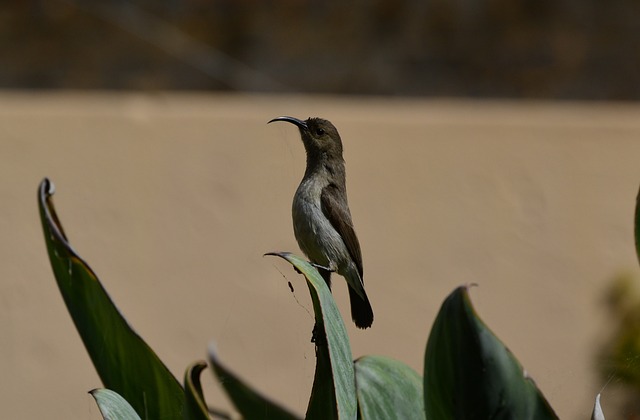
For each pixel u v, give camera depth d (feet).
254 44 56.90
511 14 58.29
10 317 43.80
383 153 45.93
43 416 42.98
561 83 57.98
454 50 58.39
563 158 46.26
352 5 57.26
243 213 45.03
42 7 55.36
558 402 21.49
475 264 45.03
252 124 46.03
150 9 56.08
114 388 18.72
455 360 14.74
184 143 45.78
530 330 44.50
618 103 57.62
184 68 56.44
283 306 43.91
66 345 43.62
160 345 43.62
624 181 46.14
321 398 15.80
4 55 55.21
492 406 14.75
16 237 44.57
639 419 21.12
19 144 45.47
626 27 57.82
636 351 21.83
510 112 47.50
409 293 44.47
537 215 45.70
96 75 55.62
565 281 45.11
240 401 25.00
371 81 57.36
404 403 17.53
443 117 46.62
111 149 45.62
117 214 44.96
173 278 44.32
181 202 45.19
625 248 45.47
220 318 43.83
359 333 43.73
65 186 45.19
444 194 45.73
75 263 18.44
